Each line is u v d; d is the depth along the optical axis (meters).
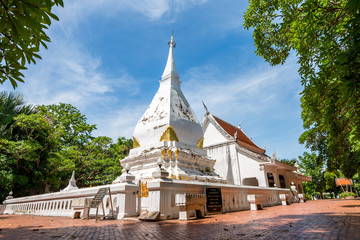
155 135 17.67
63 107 38.84
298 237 5.20
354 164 15.63
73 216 10.98
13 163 23.05
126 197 10.04
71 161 27.80
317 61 6.82
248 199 13.67
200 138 19.77
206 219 9.08
